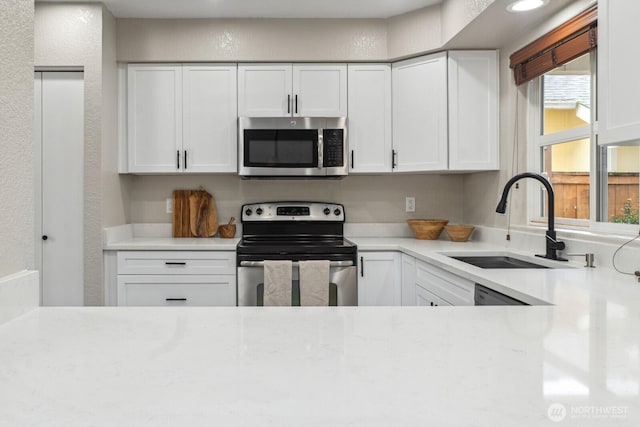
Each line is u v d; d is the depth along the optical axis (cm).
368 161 316
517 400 55
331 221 339
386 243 302
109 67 294
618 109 139
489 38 271
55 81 290
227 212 345
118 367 65
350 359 69
